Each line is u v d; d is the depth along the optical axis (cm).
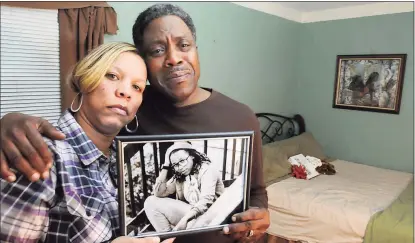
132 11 222
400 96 325
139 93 65
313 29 382
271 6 337
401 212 210
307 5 344
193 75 79
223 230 72
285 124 387
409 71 317
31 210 52
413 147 323
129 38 222
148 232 65
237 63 308
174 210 68
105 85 61
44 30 193
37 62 194
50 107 203
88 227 57
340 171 314
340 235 210
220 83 292
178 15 76
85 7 189
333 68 371
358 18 345
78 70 61
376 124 345
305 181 273
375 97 342
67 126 63
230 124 86
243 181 74
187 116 83
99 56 61
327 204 222
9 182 53
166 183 67
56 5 181
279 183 263
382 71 333
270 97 361
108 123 63
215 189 71
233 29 297
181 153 68
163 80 76
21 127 54
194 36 80
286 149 313
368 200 231
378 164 349
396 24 320
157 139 65
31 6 175
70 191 56
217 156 71
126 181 63
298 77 402
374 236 195
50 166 53
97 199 61
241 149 73
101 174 67
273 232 239
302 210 227
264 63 343
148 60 76
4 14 179
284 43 368
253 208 76
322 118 387
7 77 184
